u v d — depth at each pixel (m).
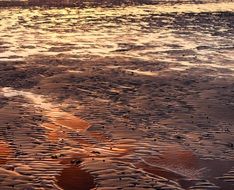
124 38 35.62
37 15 47.44
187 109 19.28
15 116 17.81
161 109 19.20
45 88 22.14
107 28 40.09
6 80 23.45
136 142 15.45
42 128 16.59
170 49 32.03
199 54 30.64
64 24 41.94
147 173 13.05
